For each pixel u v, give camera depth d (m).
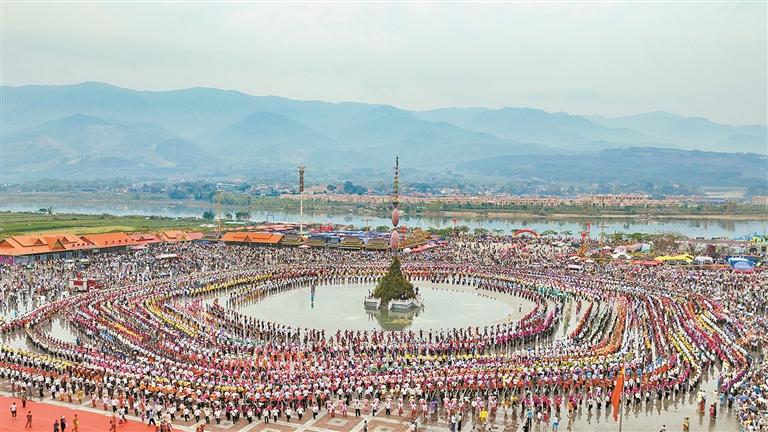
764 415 65.69
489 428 64.44
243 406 66.81
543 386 74.25
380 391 71.75
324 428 64.00
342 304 129.62
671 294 132.00
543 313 113.88
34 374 74.94
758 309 119.88
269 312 120.56
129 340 89.75
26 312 113.38
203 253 190.75
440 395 72.25
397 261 127.94
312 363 80.69
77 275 144.25
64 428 61.47
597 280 150.62
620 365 78.12
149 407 64.62
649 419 67.31
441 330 100.00
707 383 78.31
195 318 108.12
